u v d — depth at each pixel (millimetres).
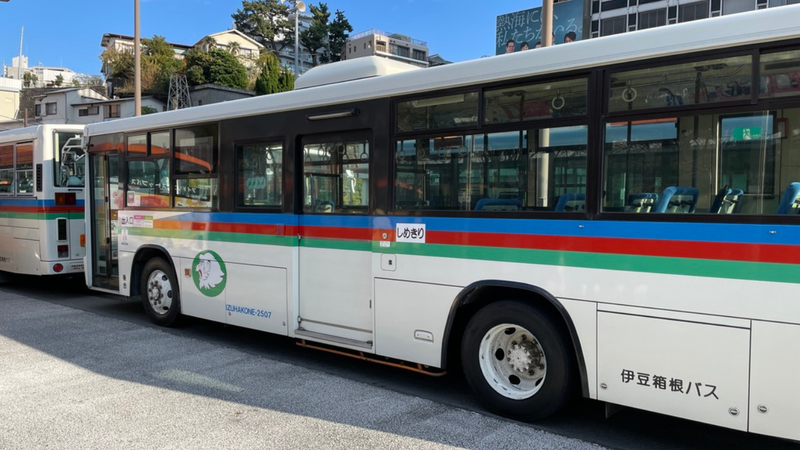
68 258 9617
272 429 4066
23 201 9750
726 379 3350
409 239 4766
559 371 4008
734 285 3318
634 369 3668
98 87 53188
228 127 6270
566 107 3984
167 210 7039
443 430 4074
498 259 4250
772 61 3260
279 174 5820
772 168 3250
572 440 3932
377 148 5004
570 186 3957
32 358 5848
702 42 3449
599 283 3793
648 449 3820
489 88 4332
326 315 5461
